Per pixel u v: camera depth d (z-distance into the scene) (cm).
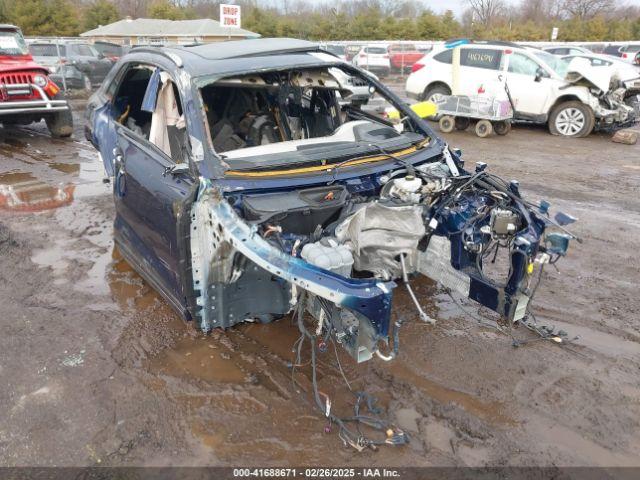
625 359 344
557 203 671
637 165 891
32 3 3394
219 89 488
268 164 341
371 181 361
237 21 1074
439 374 329
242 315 351
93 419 291
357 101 536
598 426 288
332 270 288
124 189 423
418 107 511
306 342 359
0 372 329
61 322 383
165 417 293
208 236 321
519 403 304
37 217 586
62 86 1549
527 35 4244
